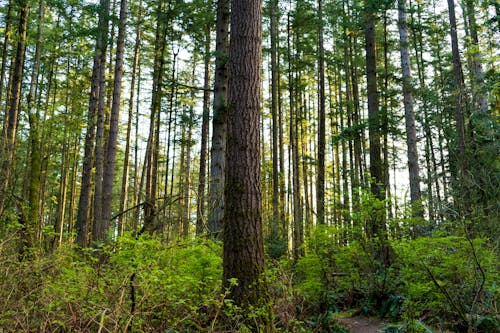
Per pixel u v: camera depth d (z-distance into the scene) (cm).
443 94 1287
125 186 2222
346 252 792
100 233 1338
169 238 688
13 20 1511
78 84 2091
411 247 622
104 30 1400
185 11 1466
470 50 840
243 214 530
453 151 877
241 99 558
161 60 1673
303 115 2855
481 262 571
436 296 605
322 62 1897
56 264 539
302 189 3453
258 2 593
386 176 1794
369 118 1215
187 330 493
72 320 400
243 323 487
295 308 605
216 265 592
